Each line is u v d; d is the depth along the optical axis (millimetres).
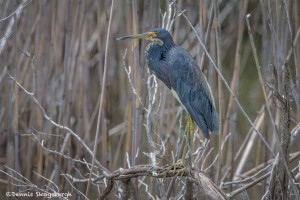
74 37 11734
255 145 14453
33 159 12336
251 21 17047
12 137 11469
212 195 6816
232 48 18844
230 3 17125
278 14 8703
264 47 10578
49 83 12320
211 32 9688
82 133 12695
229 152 10820
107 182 8367
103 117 11055
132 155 9789
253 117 16469
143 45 10109
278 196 7480
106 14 11352
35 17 12148
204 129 8680
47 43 12023
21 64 12344
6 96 11742
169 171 7945
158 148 10766
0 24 10992
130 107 10414
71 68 12305
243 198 10852
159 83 10680
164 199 8766
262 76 8836
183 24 16156
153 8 10406
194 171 7578
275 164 7438
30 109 13125
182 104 9031
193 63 9102
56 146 11281
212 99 8953
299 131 8141
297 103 7629
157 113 9852
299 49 11609
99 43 11820
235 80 10234
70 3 11109
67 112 11391
